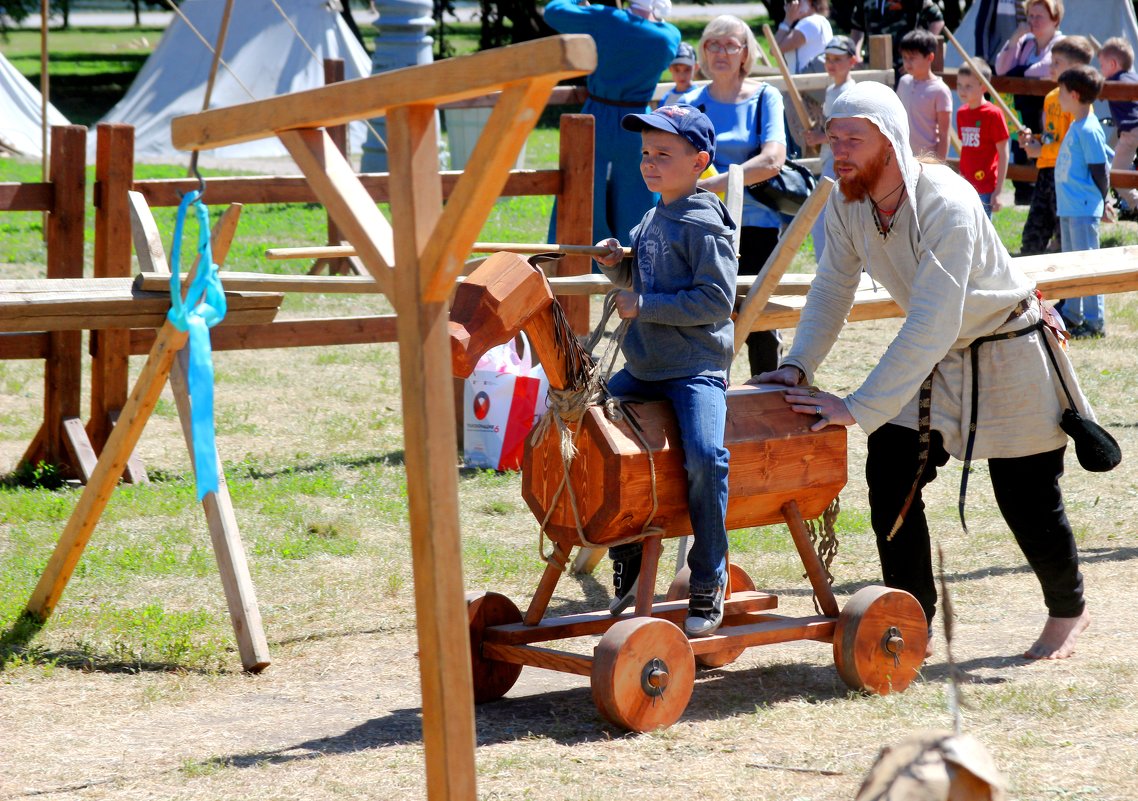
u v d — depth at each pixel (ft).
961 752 7.13
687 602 18.85
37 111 86.02
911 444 18.30
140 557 24.09
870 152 17.37
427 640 10.42
